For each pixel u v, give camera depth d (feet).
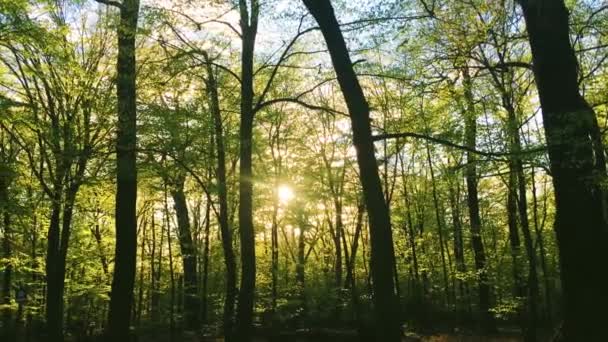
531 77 51.42
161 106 50.60
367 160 27.99
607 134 42.27
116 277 39.96
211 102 54.70
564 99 31.63
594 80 47.24
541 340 61.98
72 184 49.90
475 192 83.15
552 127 31.01
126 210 40.81
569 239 30.99
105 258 90.17
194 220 104.47
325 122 96.22
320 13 28.81
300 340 69.72
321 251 135.23
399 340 26.73
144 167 49.93
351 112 28.48
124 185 41.14
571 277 30.89
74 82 49.55
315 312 101.55
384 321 26.66
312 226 99.86
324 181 100.78
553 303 95.96
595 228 30.60
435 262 111.45
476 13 45.73
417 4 41.24
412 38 46.73
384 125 70.74
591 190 31.09
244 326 40.06
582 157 30.60
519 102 48.70
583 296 30.27
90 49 52.49
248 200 41.83
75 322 96.89
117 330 39.11
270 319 88.94
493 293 90.94
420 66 47.75
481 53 48.62
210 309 113.91
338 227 103.81
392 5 36.01
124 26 41.01
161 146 49.88
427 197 105.81
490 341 68.59
